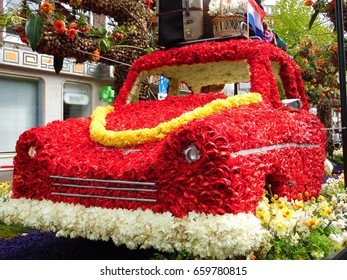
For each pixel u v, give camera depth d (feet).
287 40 51.55
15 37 37.19
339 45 19.22
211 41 15.74
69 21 20.31
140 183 9.87
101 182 10.37
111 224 9.86
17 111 42.09
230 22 15.43
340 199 16.85
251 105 12.58
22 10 17.88
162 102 14.11
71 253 13.07
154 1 23.63
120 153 11.26
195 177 9.25
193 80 18.33
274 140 11.79
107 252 12.98
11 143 41.73
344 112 19.33
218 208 9.02
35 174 11.56
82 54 19.38
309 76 36.35
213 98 13.47
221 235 8.83
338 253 11.50
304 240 11.23
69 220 10.43
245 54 14.15
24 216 11.31
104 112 14.38
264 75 13.60
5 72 40.01
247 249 9.10
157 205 9.62
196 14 16.15
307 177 14.32
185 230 9.11
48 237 15.33
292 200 12.55
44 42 17.65
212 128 9.29
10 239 15.24
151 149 11.01
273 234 10.62
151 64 15.56
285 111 14.06
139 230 9.49
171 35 16.46
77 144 12.17
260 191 10.61
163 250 9.52
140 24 21.76
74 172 10.85
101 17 38.55
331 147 46.47
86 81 47.96
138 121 12.80
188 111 12.76
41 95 43.62
